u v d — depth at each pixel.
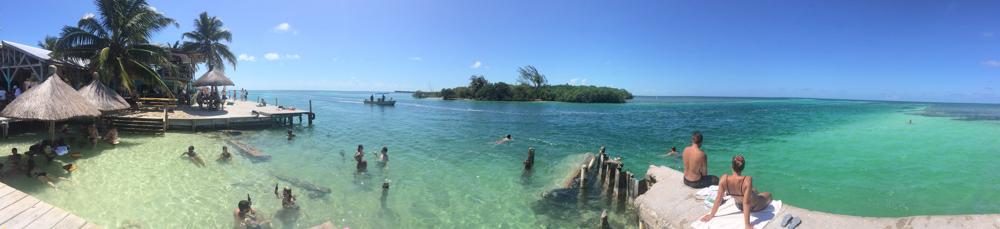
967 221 6.12
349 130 29.20
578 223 11.23
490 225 10.90
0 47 24.64
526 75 104.44
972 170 17.09
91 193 11.34
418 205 12.14
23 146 16.41
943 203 12.84
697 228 7.25
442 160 18.55
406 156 19.19
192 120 23.09
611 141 26.83
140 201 11.06
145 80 26.83
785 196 13.88
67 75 25.95
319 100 96.62
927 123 41.16
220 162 15.62
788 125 39.88
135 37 25.84
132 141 18.84
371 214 11.23
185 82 35.34
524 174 16.25
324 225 10.05
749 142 26.97
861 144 25.56
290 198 11.08
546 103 87.38
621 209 12.37
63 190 11.34
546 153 21.25
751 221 6.97
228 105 37.41
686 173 9.19
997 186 14.57
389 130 30.00
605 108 69.75
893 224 6.47
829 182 15.50
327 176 14.72
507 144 24.08
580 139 27.42
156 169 14.05
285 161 16.77
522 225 10.98
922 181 15.41
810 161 19.73
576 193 13.64
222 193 12.11
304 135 25.09
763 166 18.61
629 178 12.66
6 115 14.36
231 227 9.81
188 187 12.45
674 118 48.81
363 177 14.82
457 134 28.39
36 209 8.41
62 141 15.16
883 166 18.22
